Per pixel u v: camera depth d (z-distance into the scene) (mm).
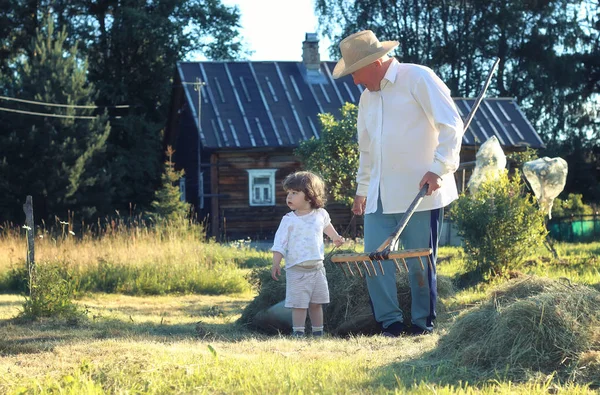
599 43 43844
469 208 12219
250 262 17016
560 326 4418
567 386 3969
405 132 6781
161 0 42938
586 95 43938
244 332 7348
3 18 40281
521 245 12031
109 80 42125
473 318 4809
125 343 5527
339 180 23438
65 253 13891
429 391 3770
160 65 42531
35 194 31516
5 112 31812
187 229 18156
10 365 4770
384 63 6852
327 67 32156
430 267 6848
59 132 32000
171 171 26078
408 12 44938
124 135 41500
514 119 31312
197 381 4184
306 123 29219
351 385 4000
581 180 42875
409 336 6645
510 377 4180
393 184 6836
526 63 43125
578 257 14719
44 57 32906
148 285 12961
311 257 6875
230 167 28500
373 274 5879
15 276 13000
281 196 28844
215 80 30672
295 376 4121
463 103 31828
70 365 4688
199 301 11344
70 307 7941
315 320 7016
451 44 44438
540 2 43250
